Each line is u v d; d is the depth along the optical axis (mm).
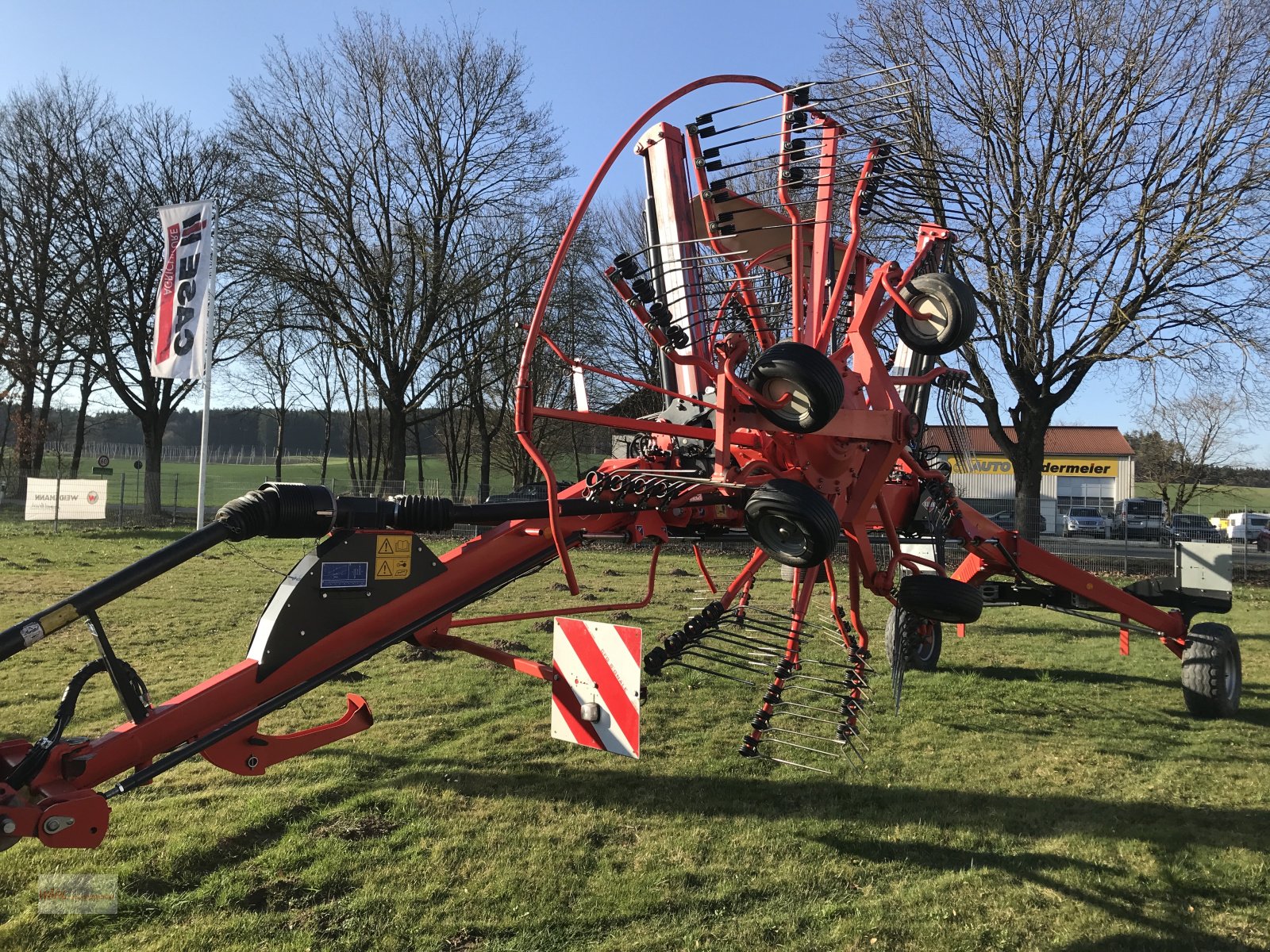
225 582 12391
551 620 9562
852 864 3633
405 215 27906
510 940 2953
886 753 5195
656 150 5523
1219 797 4547
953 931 3086
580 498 4414
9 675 6492
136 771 3125
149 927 2982
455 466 45062
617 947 2924
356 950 2867
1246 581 18969
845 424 4500
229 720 3395
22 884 3242
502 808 4129
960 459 6203
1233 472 47625
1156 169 19094
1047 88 19172
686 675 7055
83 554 16672
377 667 7082
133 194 30891
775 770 4801
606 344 32750
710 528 5246
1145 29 18609
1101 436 47969
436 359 30531
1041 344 20703
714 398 4770
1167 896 3396
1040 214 19422
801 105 4598
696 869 3531
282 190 26750
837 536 3746
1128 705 6582
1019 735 5648
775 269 5816
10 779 2789
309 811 4039
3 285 29578
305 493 3607
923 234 5215
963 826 4078
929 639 7816
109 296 30609
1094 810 4328
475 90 27719
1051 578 6727
